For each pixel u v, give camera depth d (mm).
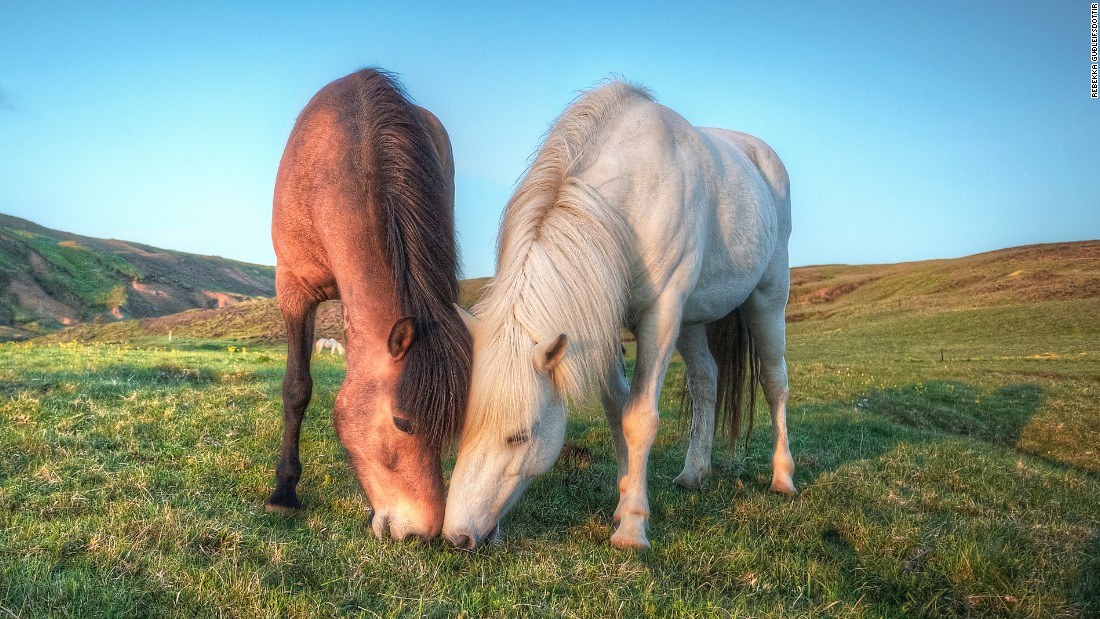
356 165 3387
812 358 27828
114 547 2842
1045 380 16625
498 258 3617
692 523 4023
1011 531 4004
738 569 3309
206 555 2934
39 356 10375
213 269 133500
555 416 3297
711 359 5285
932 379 16469
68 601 2393
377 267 3209
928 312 44594
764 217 4715
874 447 6852
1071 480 5992
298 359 3951
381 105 3576
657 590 2949
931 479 5582
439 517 3137
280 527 3453
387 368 3135
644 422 3725
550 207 3514
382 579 2834
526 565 3111
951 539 3705
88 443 4531
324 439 5277
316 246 3709
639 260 3674
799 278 73562
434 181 3414
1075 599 3188
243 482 4152
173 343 32719
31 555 2748
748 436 5637
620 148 3758
